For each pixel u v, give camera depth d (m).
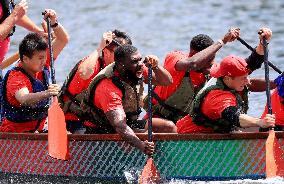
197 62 22.78
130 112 21.73
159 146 21.48
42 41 22.00
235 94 21.02
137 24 50.81
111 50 22.59
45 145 22.16
